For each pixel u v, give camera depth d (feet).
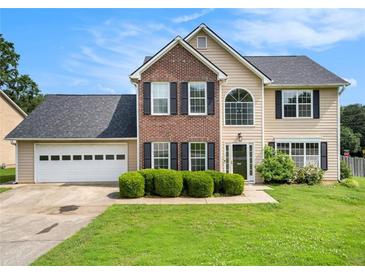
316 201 41.98
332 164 60.64
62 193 48.70
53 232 28.30
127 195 44.70
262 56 71.10
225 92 59.11
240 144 59.16
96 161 60.64
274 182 58.08
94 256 21.22
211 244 23.85
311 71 63.72
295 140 60.18
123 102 69.46
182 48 56.13
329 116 60.64
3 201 43.29
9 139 58.59
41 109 66.33
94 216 34.53
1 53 171.83
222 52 59.62
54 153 60.39
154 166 56.13
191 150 56.34
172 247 23.15
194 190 45.29
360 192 49.39
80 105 67.92
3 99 104.47
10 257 21.97
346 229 28.96
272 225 30.04
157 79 55.77
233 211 36.27
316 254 21.39
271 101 60.75
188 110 56.03
